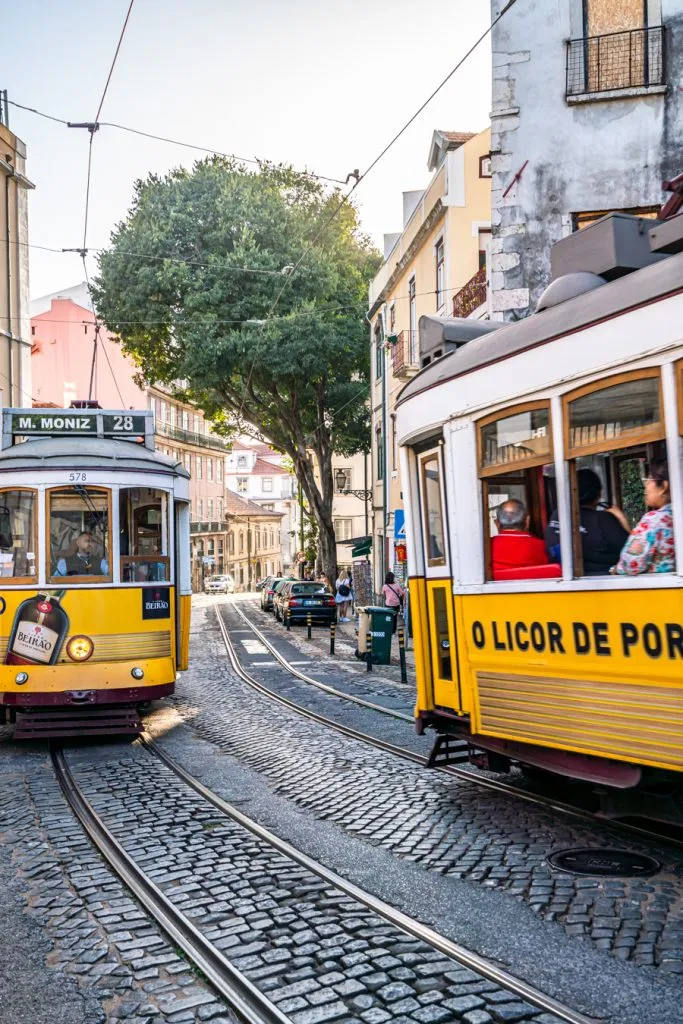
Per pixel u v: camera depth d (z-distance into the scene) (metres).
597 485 5.95
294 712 13.27
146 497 11.59
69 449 11.46
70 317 55.56
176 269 32.12
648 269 5.48
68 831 7.34
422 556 8.05
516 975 4.48
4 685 10.84
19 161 29.34
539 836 6.75
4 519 11.18
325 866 6.34
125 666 11.08
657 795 5.92
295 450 39.19
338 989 4.39
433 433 7.67
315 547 51.38
